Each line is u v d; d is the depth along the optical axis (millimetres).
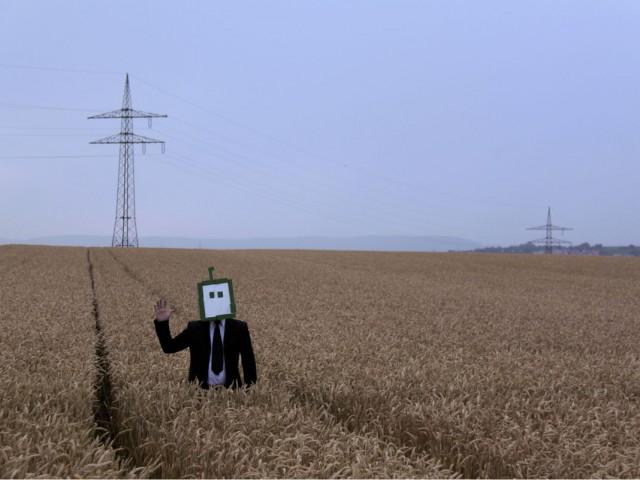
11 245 82625
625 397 9609
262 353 11156
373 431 6715
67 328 13156
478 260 72125
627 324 21094
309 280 36031
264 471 4984
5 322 13773
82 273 34156
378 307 22609
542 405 8023
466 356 12062
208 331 7805
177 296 21891
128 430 6449
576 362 12367
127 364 9508
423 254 85500
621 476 5777
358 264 61938
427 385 8672
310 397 8422
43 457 4891
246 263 54250
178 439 5719
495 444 6238
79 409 6742
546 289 38250
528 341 15688
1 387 7230
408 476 5172
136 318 15523
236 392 7344
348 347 12297
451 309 23109
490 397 8281
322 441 5910
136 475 5211
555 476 5766
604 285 43469
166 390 7590
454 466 6195
